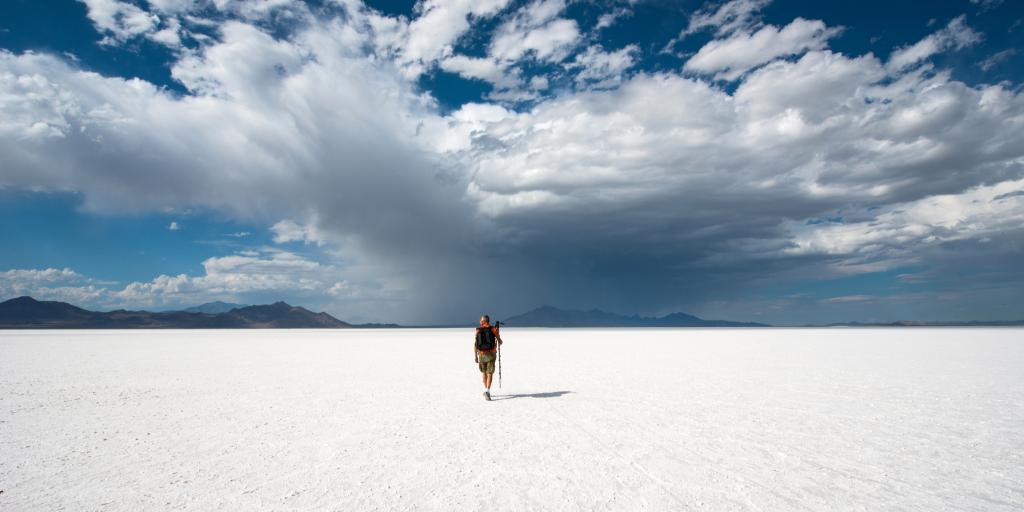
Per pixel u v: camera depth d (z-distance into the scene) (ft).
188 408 45.14
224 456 29.94
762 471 26.22
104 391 55.26
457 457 29.27
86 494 23.57
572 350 125.39
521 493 23.30
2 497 23.16
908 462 27.66
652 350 122.42
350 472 26.73
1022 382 57.47
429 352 120.57
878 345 134.51
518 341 188.75
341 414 42.11
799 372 69.31
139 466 28.02
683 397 49.24
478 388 57.06
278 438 34.14
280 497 23.08
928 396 48.57
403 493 23.48
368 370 77.10
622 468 26.91
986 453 29.35
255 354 112.57
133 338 218.38
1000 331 294.46
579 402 46.88
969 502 21.80
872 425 36.60
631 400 47.78
